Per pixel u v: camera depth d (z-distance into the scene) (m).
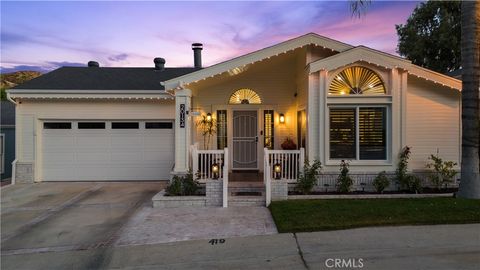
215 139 11.91
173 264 5.00
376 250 5.26
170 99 12.39
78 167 12.62
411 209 7.16
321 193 9.00
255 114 11.93
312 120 9.30
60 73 14.32
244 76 11.84
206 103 11.89
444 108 9.56
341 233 6.07
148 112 12.58
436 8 21.12
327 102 9.21
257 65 10.54
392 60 9.06
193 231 6.50
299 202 8.14
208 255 5.29
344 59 9.01
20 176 12.30
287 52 9.88
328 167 9.24
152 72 14.98
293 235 6.07
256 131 11.91
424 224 6.43
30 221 7.48
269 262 4.95
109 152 12.66
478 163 8.03
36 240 6.25
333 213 7.06
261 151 11.88
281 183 8.63
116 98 12.27
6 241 6.21
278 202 8.26
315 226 6.36
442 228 6.19
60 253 5.59
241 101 11.90
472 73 7.91
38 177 12.44
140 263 5.09
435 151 9.56
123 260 5.21
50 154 12.55
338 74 9.30
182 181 8.98
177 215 7.70
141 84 13.04
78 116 12.44
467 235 5.79
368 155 9.31
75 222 7.36
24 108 12.34
